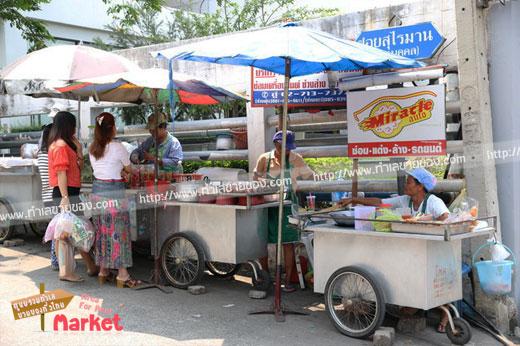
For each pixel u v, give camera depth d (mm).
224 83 7289
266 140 6902
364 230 4383
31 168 7148
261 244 5723
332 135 7391
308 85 6168
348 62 5148
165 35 15141
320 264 4723
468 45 5035
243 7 16672
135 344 4215
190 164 7812
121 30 14508
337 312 4750
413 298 4199
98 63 5801
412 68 5383
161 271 5852
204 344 4238
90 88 6660
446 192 5285
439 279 4270
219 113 9688
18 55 13945
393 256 4289
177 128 7742
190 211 5668
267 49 4277
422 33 5605
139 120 10492
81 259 7086
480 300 4965
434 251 4215
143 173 6070
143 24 15055
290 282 5934
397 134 5523
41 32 12359
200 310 5066
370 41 5879
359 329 4473
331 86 6066
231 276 6227
